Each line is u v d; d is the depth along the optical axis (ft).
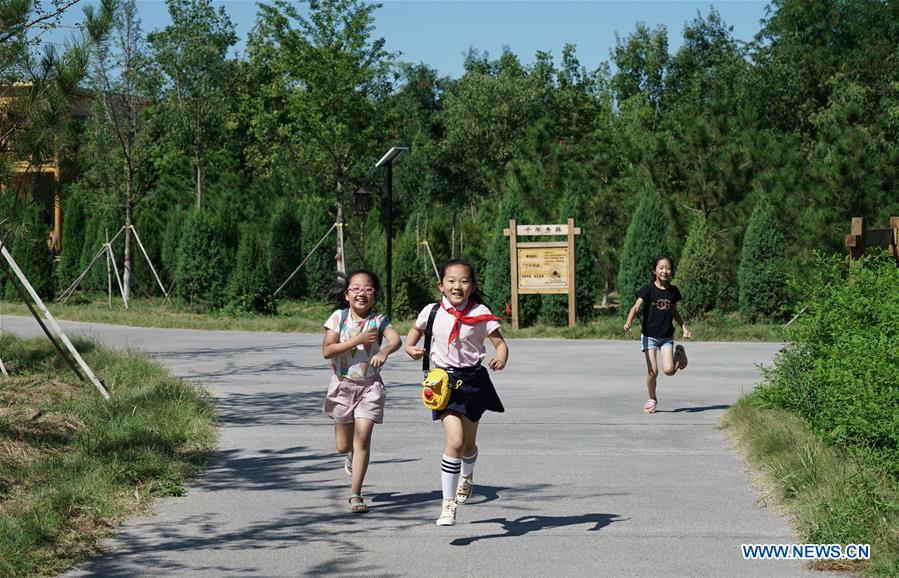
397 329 83.56
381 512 25.03
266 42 159.94
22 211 39.01
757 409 36.94
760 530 23.17
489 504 25.84
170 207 153.58
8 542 20.58
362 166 137.49
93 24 37.65
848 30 215.31
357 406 25.31
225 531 23.22
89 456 28.48
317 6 125.59
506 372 55.83
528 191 113.19
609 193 109.81
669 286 41.09
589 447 33.78
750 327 81.61
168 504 25.71
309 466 30.55
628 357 64.13
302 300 128.67
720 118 102.53
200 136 158.20
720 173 100.48
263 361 60.80
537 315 93.04
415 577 19.79
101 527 23.25
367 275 25.34
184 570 20.29
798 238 95.40
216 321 90.79
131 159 122.62
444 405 23.09
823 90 190.90
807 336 36.29
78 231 132.26
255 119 139.54
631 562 20.72
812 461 26.37
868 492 22.74
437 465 30.76
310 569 20.35
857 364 28.78
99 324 93.97
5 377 42.39
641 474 29.45
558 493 27.02
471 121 180.96
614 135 118.11
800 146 111.24
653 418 39.68
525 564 20.61
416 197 180.45
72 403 35.96
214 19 159.74
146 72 125.29
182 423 34.42
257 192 157.58
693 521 23.99
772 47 221.25
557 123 185.16
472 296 24.27
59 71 36.91
